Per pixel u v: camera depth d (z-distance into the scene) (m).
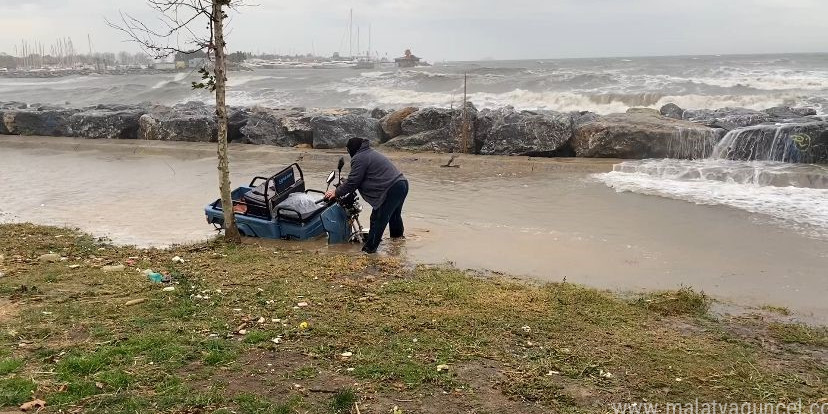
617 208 9.59
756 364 4.30
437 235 8.33
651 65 57.28
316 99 32.66
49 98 43.19
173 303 5.34
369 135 17.02
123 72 113.81
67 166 14.68
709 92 26.58
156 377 3.83
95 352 4.17
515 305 5.45
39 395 3.53
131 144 18.11
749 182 11.09
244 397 3.61
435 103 27.59
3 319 4.86
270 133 17.73
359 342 4.54
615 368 4.19
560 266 6.93
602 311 5.34
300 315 5.11
